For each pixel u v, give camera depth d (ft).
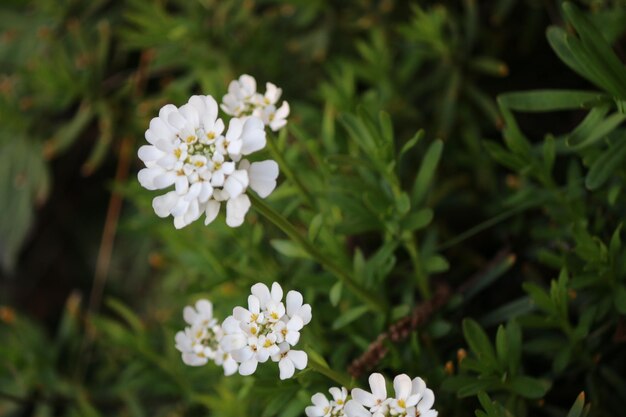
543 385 1.69
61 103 2.32
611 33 1.91
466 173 2.20
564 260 1.79
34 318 2.78
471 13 2.14
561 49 1.72
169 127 1.56
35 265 2.77
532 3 2.17
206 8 2.27
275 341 1.55
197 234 2.06
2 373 2.18
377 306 1.81
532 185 2.03
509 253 1.96
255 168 1.55
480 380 1.68
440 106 2.20
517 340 1.70
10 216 2.45
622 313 1.75
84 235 2.73
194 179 1.53
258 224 1.90
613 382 1.80
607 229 1.87
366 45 2.20
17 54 2.52
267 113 1.68
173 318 2.16
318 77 2.31
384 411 1.54
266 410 1.71
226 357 1.69
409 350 1.81
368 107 2.05
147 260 2.48
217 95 2.01
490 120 2.22
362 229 1.82
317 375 1.72
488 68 2.13
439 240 2.11
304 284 1.82
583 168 2.10
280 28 2.36
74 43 2.47
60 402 2.23
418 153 2.19
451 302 1.84
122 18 2.49
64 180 2.72
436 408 1.77
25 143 2.45
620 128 1.95
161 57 2.25
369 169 1.86
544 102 1.72
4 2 2.46
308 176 1.91
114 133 2.35
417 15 2.22
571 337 1.75
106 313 2.53
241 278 1.90
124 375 2.13
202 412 2.08
